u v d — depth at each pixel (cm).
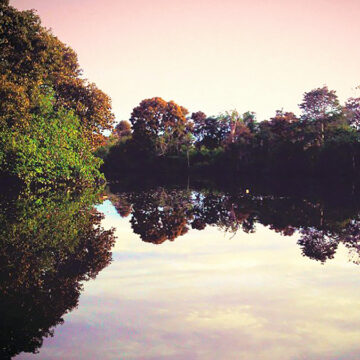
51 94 2705
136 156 7012
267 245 924
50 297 554
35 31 2223
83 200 1908
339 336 422
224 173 6212
